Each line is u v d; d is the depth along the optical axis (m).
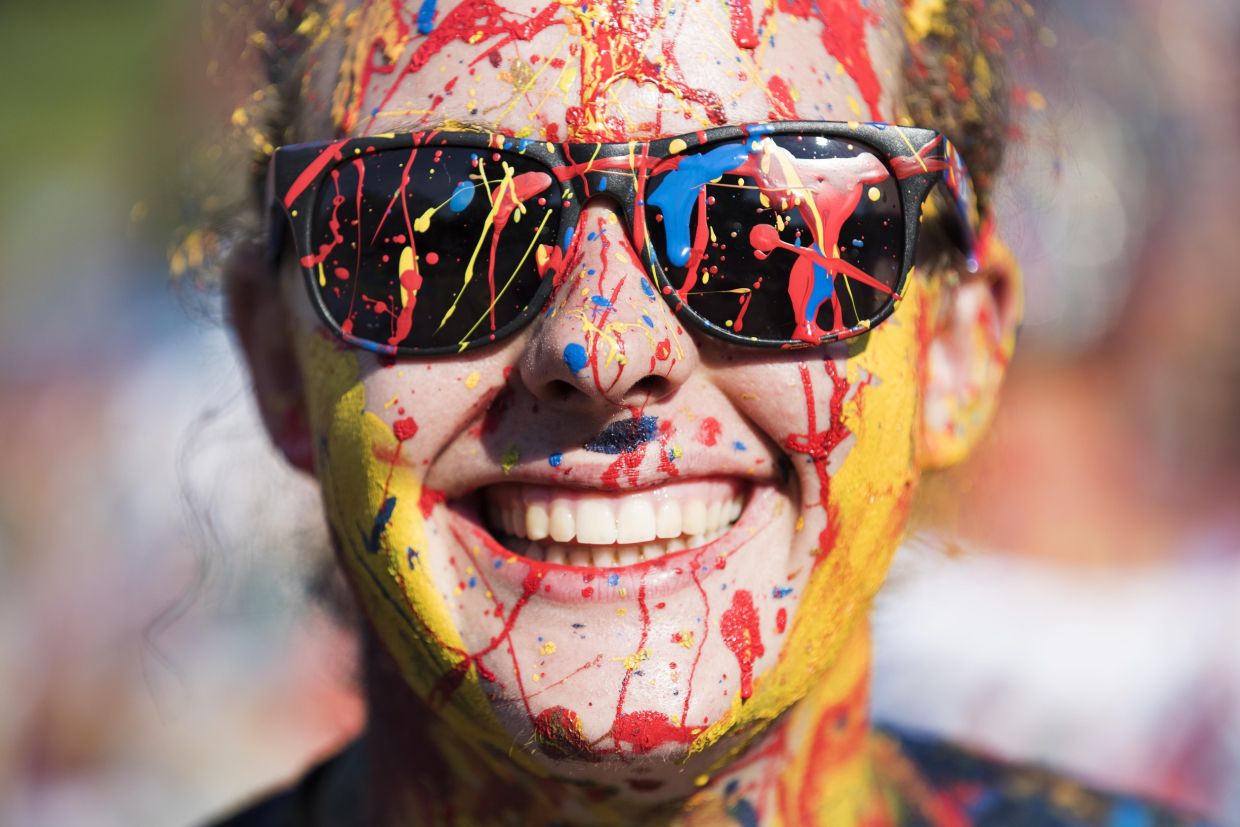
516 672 1.71
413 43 1.75
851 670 2.02
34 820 4.16
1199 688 3.37
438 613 1.75
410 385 1.72
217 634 4.33
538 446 1.70
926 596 3.48
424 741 1.96
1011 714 3.39
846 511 1.78
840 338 1.71
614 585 1.70
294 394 2.08
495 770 1.89
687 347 1.65
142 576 4.44
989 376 2.12
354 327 1.74
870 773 2.12
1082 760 3.34
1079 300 3.69
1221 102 4.02
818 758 1.98
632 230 1.63
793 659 1.79
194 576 2.89
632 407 1.66
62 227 6.32
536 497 1.76
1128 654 3.40
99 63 7.65
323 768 2.33
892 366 1.80
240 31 2.17
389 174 1.70
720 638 1.72
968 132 2.04
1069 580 3.50
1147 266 3.77
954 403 2.08
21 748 4.31
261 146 2.05
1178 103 3.91
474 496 1.81
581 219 1.64
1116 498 3.61
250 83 2.12
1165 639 3.40
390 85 1.76
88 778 4.26
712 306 1.66
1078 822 2.25
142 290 4.85
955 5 2.01
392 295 1.71
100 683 4.29
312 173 1.74
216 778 4.21
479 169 1.66
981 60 2.07
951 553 2.39
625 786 1.80
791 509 1.77
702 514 1.77
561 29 1.68
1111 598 3.48
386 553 1.76
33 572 4.50
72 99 7.50
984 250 2.06
